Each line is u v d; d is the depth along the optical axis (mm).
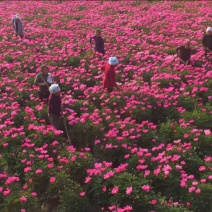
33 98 10180
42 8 23266
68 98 10172
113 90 10625
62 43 15531
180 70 11875
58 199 6938
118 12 21656
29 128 8414
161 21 18016
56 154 7898
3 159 7707
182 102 10195
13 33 17406
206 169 7496
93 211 6668
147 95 10055
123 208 6414
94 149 8312
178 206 6520
